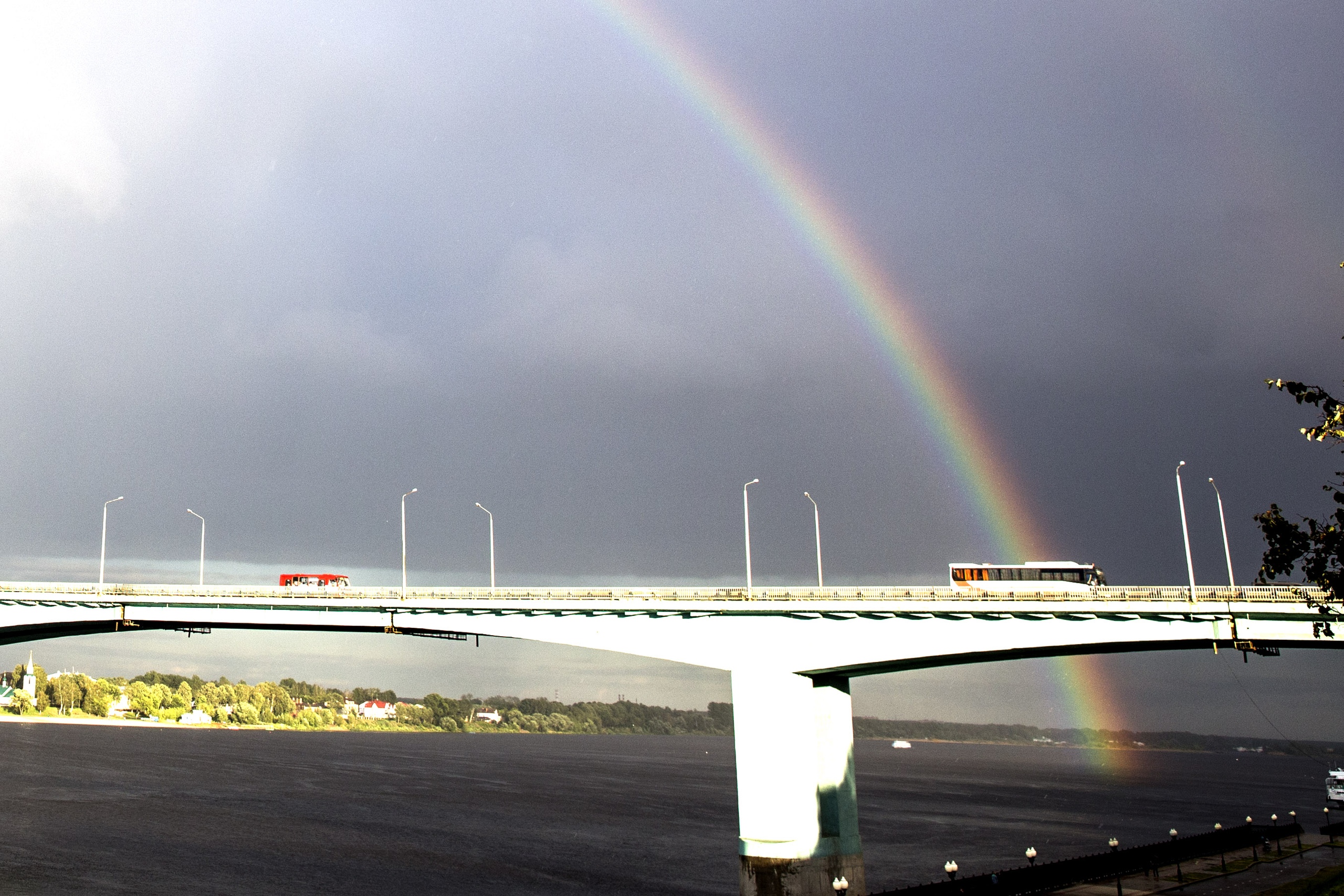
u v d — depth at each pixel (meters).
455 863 110.19
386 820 146.62
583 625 85.00
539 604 84.50
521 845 126.38
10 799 149.25
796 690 78.62
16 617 89.25
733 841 134.38
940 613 75.25
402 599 87.88
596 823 152.88
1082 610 71.94
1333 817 176.38
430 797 181.88
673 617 82.19
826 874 77.12
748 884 76.94
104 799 155.38
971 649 75.06
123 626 93.94
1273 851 104.12
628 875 106.69
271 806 158.00
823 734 81.06
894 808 197.88
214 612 90.19
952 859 124.69
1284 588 68.75
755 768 78.12
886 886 103.06
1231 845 103.94
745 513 83.25
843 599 77.25
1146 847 89.50
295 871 101.81
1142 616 71.56
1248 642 70.19
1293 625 68.81
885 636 77.00
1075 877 80.44
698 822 157.75
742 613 80.25
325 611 89.69
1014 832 157.12
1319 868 91.31
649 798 199.25
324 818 145.50
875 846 137.12
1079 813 197.75
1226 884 82.00
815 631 78.38
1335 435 32.00
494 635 87.88
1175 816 191.25
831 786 80.00
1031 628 74.00
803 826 76.94
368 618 89.25
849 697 83.81
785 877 76.12
